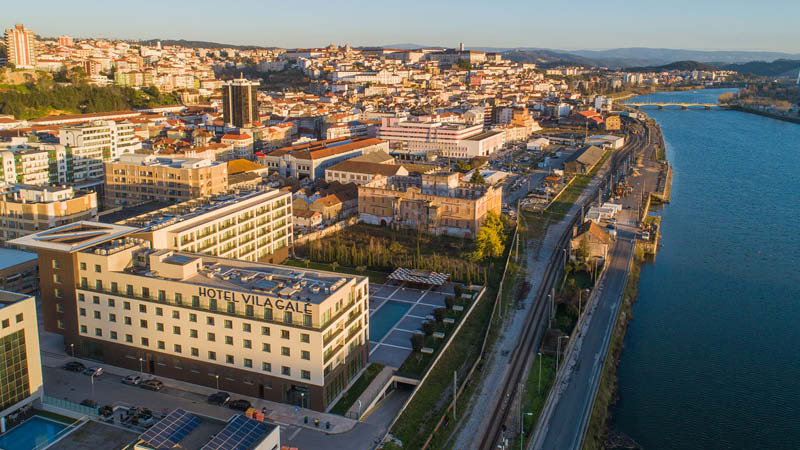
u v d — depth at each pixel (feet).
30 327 443.73
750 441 507.30
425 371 535.19
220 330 487.61
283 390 479.82
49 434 428.15
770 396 571.69
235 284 504.84
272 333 471.21
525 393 524.11
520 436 463.01
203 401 482.28
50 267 538.06
